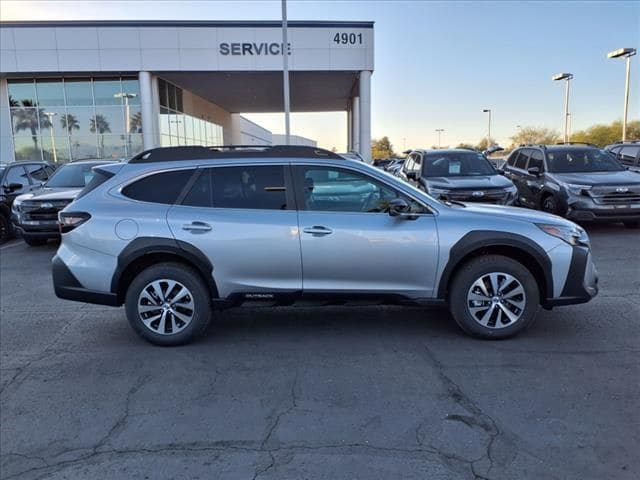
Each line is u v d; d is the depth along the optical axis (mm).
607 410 3426
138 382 4000
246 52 24812
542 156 11555
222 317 5535
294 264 4594
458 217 4656
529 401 3564
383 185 4699
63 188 10258
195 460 2969
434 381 3898
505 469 2830
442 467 2854
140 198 4719
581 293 4648
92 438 3225
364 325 5199
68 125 26250
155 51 24484
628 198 9898
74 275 4652
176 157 4855
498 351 4449
